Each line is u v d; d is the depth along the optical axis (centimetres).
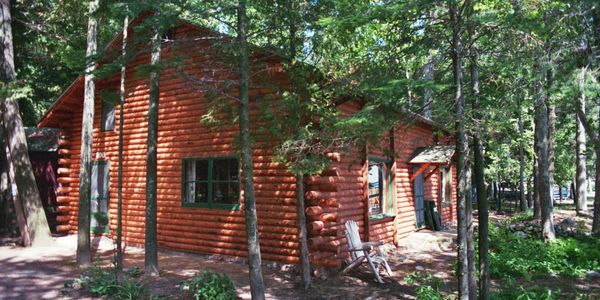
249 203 675
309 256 888
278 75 889
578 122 2242
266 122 908
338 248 947
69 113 1454
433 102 669
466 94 672
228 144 1057
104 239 1313
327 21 557
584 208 2248
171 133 1170
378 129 629
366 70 664
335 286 825
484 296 691
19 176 1271
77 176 1433
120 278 841
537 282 888
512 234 1327
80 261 994
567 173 3031
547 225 1284
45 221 1289
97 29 1120
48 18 1528
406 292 791
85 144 1020
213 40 827
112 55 784
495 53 673
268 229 978
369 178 1192
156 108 917
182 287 752
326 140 709
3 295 754
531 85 827
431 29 656
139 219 1238
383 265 938
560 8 787
